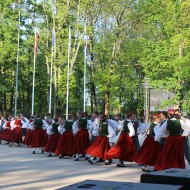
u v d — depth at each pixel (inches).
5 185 321.4
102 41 1325.0
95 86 1357.0
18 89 1566.2
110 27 1344.7
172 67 999.0
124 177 388.5
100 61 1389.0
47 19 1375.5
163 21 1047.6
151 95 1138.0
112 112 1611.7
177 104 977.5
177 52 1000.2
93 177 382.3
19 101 1631.4
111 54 1349.7
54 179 361.4
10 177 366.9
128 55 1336.1
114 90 1291.8
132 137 527.5
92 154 514.9
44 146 676.7
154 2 1078.4
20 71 1502.2
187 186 89.4
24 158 564.7
